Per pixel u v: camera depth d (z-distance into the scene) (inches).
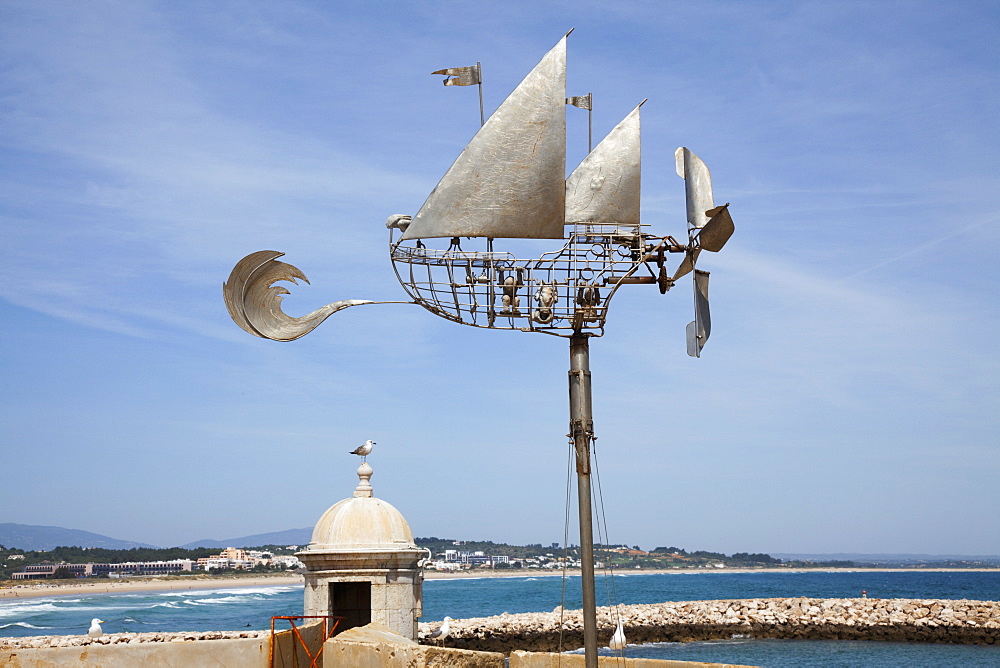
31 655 534.3
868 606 2290.8
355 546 780.0
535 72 411.2
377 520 799.7
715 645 2073.1
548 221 409.7
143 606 4234.7
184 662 560.7
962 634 2049.7
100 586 7130.9
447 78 426.3
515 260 412.8
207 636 767.7
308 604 788.6
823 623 2183.8
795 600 2385.6
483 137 409.1
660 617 2202.3
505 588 6919.3
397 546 787.4
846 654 1876.2
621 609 2410.2
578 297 411.8
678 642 2143.2
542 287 407.2
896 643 2060.8
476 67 425.7
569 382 406.0
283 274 416.2
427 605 4414.4
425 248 410.3
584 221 434.9
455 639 1856.5
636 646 2071.9
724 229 418.0
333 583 808.9
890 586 6550.2
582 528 386.9
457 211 406.0
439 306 412.2
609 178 440.1
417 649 523.2
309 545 810.2
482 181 407.2
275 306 421.4
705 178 458.6
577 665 584.7
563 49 413.1
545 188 407.5
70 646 544.1
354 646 577.3
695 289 435.2
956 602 2267.5
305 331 418.0
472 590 6574.8
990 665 1699.1
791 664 1726.1
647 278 420.8
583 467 390.9
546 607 4173.2
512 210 406.9
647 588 6146.7
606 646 2023.9
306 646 639.1
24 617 3447.3
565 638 2003.0
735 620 2212.1
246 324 410.0
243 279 407.2
